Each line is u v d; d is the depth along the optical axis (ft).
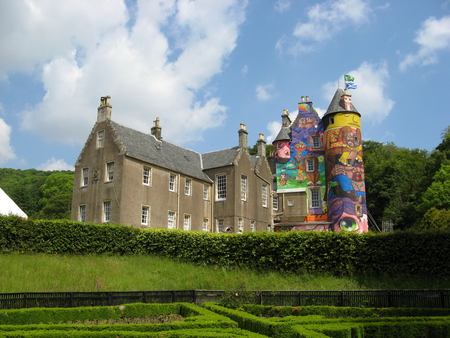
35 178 321.52
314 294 49.57
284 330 34.96
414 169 193.06
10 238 72.59
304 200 140.56
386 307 46.83
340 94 136.67
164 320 44.91
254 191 129.18
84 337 31.65
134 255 81.92
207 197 122.21
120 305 45.21
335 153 130.21
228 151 130.31
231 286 62.28
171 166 110.42
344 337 33.01
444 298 46.55
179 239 83.56
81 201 103.35
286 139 146.92
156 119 121.80
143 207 100.22
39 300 43.73
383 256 67.21
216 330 32.73
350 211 124.67
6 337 30.55
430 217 119.44
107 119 104.17
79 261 70.64
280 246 74.59
